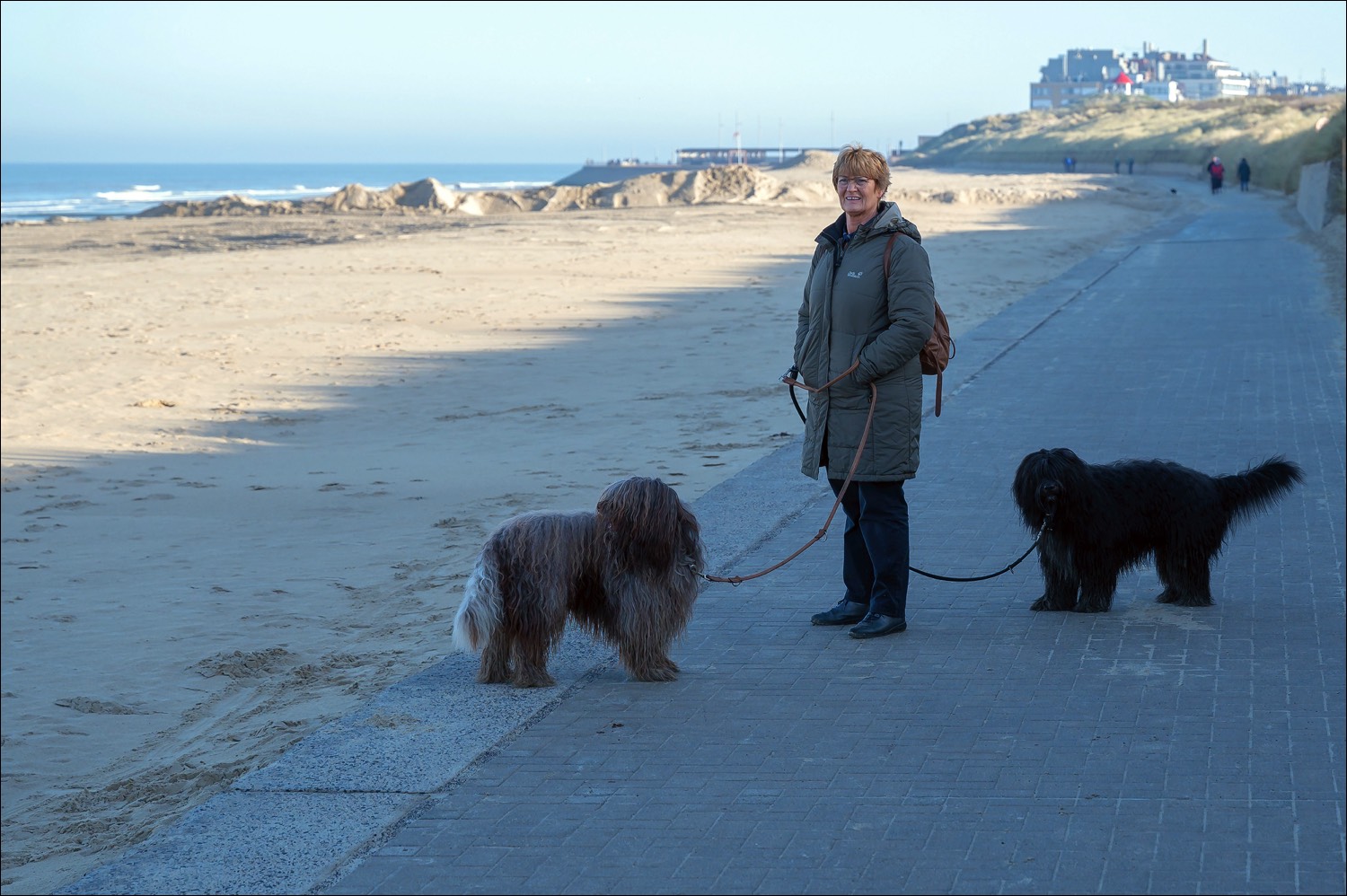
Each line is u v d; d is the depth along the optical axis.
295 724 7.14
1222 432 12.27
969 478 10.66
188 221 66.88
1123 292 25.22
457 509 12.08
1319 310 21.52
